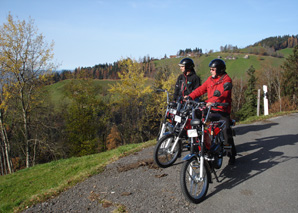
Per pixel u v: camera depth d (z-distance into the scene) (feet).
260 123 30.27
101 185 14.97
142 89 108.27
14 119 77.77
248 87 155.74
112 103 109.60
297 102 68.69
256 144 20.95
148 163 17.76
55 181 23.25
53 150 80.89
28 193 22.85
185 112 15.14
